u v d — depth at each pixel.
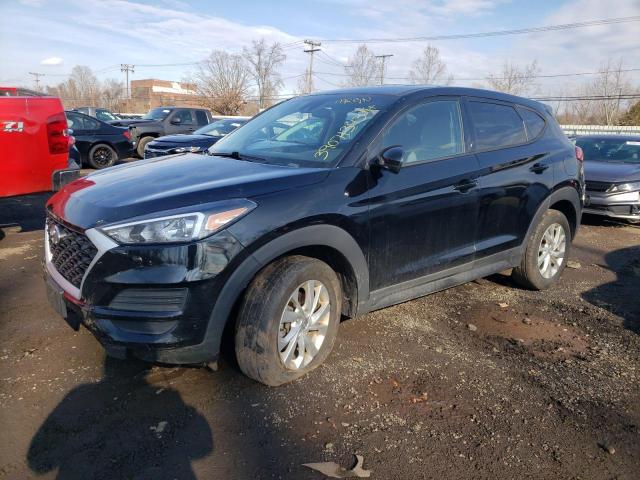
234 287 2.71
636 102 38.81
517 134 4.46
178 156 3.91
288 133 3.81
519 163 4.29
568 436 2.72
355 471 2.38
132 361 3.27
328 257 3.26
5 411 2.72
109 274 2.58
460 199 3.79
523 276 4.74
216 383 3.06
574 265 5.89
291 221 2.85
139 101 64.25
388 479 2.34
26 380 3.02
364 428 2.71
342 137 3.44
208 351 2.72
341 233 3.10
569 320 4.28
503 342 3.81
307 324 3.08
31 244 5.95
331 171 3.16
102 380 3.05
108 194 2.92
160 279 2.55
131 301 2.62
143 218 2.60
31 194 5.38
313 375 3.20
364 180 3.23
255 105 49.31
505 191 4.16
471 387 3.15
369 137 3.36
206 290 2.62
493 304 4.57
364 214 3.20
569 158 4.86
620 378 3.34
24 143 5.22
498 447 2.60
